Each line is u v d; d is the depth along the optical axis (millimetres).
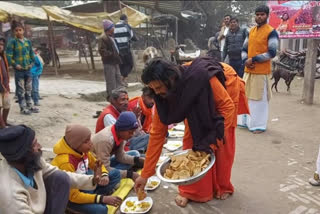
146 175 2691
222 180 3131
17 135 2035
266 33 4961
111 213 2906
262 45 5004
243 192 3340
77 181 2607
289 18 7242
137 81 11164
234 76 2994
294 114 6559
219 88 2553
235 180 3623
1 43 4941
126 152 3896
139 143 4297
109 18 12305
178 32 24547
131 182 3449
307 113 6590
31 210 2092
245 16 29859
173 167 2381
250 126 5371
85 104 7406
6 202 1975
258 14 5004
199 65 2510
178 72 2320
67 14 12727
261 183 3545
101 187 3221
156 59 2287
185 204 3076
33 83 6676
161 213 2963
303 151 4473
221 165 3061
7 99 5094
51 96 7863
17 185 2041
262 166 3996
